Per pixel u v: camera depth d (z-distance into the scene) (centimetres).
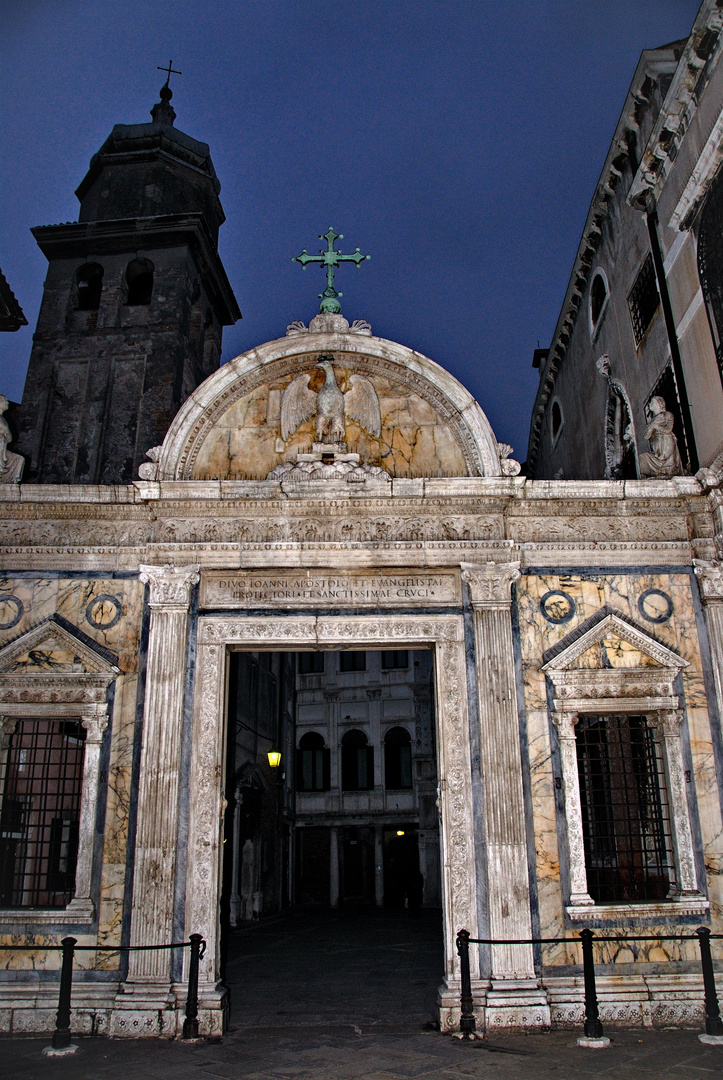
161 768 1041
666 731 1093
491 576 1123
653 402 1273
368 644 1124
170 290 2253
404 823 3528
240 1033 969
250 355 1230
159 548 1132
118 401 2153
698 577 1149
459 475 1202
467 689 1093
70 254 2328
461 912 1014
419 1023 1009
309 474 1172
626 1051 853
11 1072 797
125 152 2506
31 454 2091
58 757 1376
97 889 1028
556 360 2308
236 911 2488
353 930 2378
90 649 1105
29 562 1149
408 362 1234
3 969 1004
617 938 928
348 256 1332
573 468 2172
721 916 1031
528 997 960
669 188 1377
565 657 1106
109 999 980
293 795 3562
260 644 1120
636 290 1606
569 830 1048
